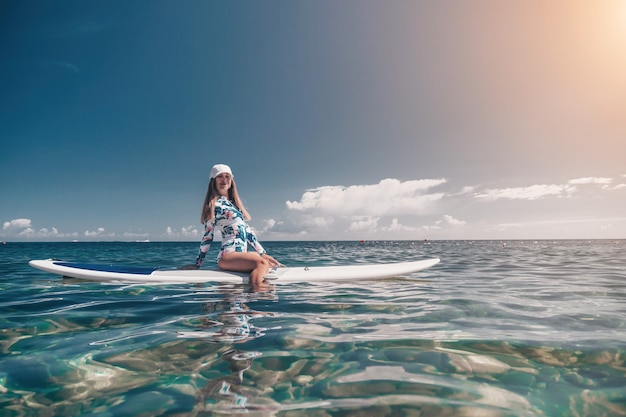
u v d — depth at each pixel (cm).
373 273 479
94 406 121
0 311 275
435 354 172
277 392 131
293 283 430
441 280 474
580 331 213
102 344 189
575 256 1205
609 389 135
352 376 146
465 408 120
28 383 141
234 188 452
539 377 146
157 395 129
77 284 424
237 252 424
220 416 113
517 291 376
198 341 192
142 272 452
